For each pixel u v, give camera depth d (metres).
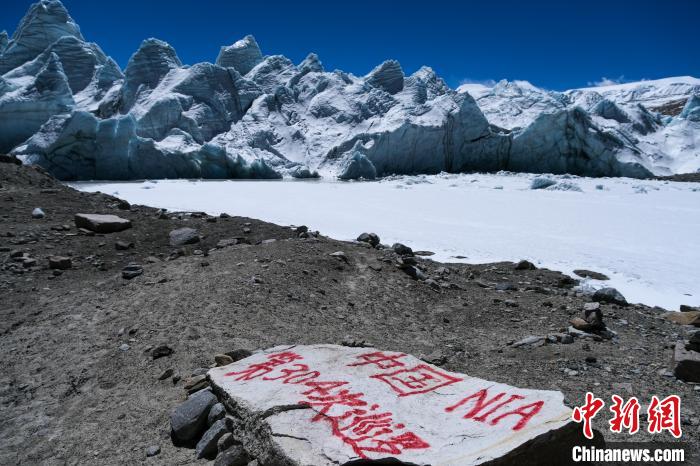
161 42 59.47
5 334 7.02
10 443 4.70
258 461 3.89
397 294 8.98
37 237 11.60
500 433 3.78
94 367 5.96
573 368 6.11
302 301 8.12
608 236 16.94
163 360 6.01
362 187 34.25
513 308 8.76
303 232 12.88
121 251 11.34
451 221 19.72
